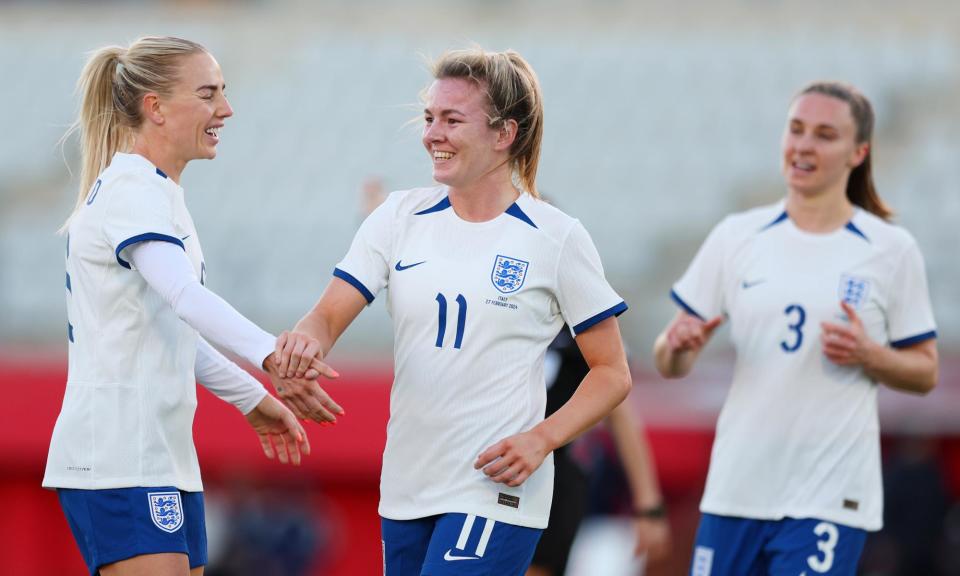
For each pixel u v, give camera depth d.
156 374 13.60
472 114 13.30
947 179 61.41
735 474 17.88
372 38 76.88
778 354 17.88
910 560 34.50
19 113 70.81
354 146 66.94
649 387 36.38
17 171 65.88
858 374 17.69
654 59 73.38
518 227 13.51
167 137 13.96
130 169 13.59
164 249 13.25
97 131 14.16
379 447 34.12
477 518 13.06
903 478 34.81
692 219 60.47
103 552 13.29
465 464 13.21
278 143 67.38
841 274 17.98
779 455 17.69
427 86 14.47
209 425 33.19
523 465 12.77
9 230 57.19
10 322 49.53
